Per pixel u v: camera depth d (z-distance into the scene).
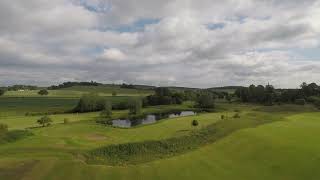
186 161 50.38
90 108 173.75
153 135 79.00
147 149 62.50
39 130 90.69
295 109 137.50
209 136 70.44
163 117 150.12
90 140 73.50
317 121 88.88
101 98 181.00
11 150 59.72
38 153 56.78
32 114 150.62
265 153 50.84
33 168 45.72
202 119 109.81
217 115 125.56
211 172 44.56
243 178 41.69
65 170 45.22
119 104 185.00
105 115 144.50
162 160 51.81
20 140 71.75
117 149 60.50
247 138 61.53
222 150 56.00
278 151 50.84
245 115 112.38
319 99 181.62
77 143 68.44
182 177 42.88
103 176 43.31
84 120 127.06
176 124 97.81
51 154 55.81
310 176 40.53
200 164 48.44
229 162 48.88
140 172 45.16
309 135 62.22
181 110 181.25
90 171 45.12
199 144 64.88
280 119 94.31
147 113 166.12
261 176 42.03
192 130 81.06
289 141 56.56
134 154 59.62
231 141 61.16
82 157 54.41
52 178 42.03
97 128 94.38
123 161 53.88
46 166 46.72
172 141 67.50
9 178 41.72
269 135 62.72
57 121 122.56
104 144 67.06
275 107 148.12
